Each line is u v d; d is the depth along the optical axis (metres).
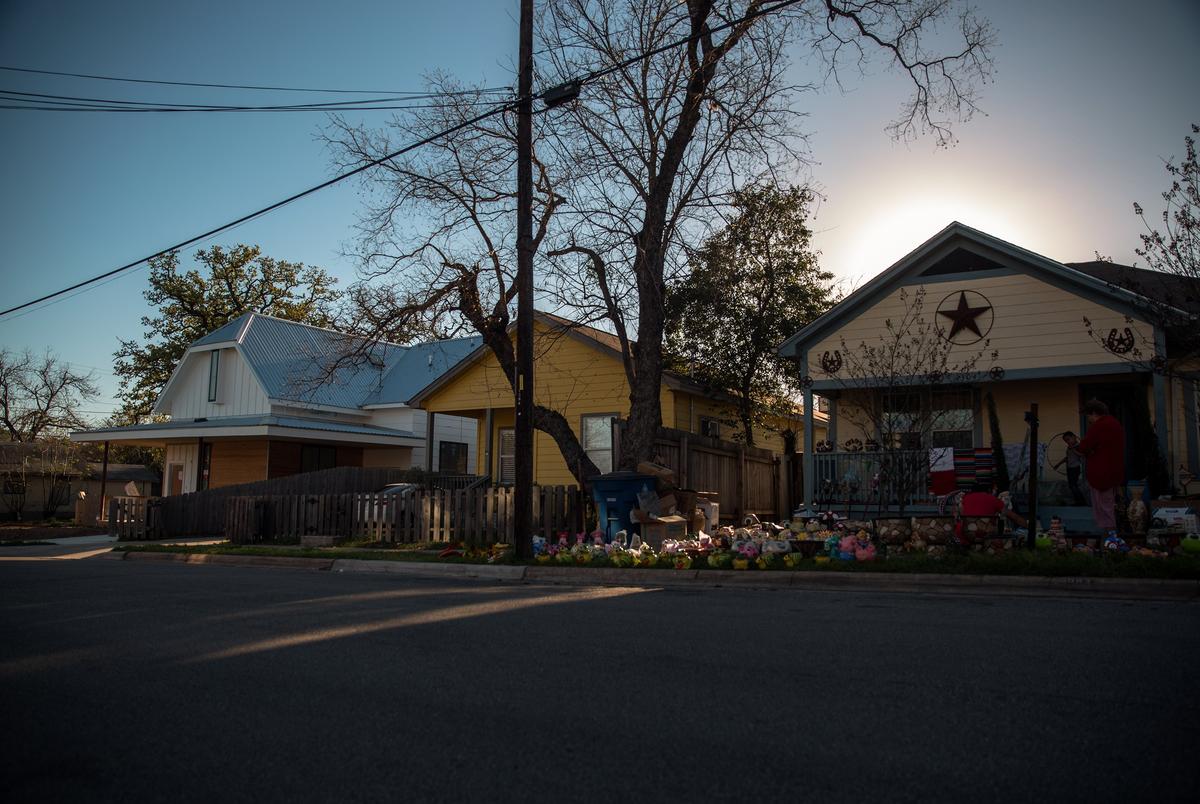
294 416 29.08
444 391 24.95
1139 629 6.56
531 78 13.47
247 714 4.64
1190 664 5.29
